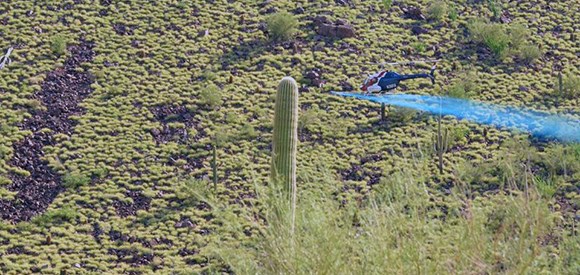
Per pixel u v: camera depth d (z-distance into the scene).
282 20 110.62
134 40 110.12
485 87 104.81
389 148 94.12
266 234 44.75
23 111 99.00
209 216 85.94
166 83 103.88
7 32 110.44
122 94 102.19
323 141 95.44
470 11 117.19
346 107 100.50
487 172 89.81
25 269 79.75
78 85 103.25
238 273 46.97
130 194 89.19
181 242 82.81
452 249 42.72
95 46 108.88
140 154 94.12
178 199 88.50
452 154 93.44
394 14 115.88
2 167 91.75
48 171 91.75
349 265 42.84
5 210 87.06
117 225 85.31
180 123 98.19
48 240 83.25
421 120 98.81
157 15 114.25
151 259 81.19
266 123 98.19
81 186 90.00
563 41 113.50
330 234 43.09
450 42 111.62
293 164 69.88
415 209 43.75
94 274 78.75
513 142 94.81
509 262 42.50
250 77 104.88
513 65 108.69
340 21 112.88
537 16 117.38
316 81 103.75
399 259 42.31
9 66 105.06
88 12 114.19
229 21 113.31
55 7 114.81
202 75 105.06
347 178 90.25
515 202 43.91
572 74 107.81
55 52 107.44
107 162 93.06
